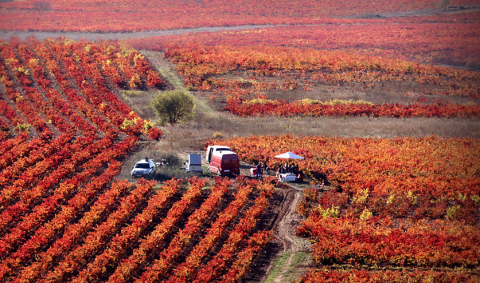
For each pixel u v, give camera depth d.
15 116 65.19
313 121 67.88
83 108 68.94
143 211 32.88
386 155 47.91
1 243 28.95
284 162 46.44
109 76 92.44
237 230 29.86
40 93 78.50
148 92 86.19
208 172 44.75
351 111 72.06
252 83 93.69
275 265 27.48
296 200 37.56
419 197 37.38
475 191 37.00
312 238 30.72
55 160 45.81
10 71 91.69
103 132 60.91
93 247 28.44
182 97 66.88
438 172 43.09
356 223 31.53
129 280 26.16
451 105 75.44
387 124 64.44
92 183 38.09
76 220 33.50
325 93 87.56
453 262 26.12
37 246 28.98
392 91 89.31
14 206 34.06
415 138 56.28
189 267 25.92
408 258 26.73
